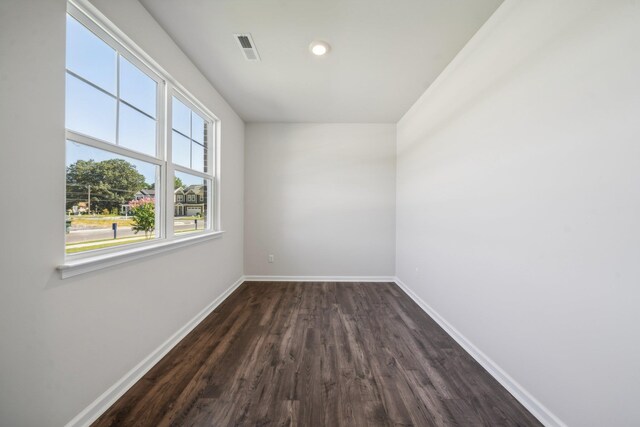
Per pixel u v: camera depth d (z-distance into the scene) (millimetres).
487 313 1636
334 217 3648
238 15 1631
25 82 939
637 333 866
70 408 1113
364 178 3646
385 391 1438
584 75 1026
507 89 1459
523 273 1342
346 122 3633
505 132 1476
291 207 3658
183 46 1950
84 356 1183
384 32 1780
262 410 1298
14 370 918
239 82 2508
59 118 1065
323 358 1753
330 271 3662
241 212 3531
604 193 958
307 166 3656
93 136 1311
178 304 1969
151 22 1630
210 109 2518
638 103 858
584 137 1027
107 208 1403
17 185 917
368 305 2754
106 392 1300
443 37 1823
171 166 1932
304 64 2189
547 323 1199
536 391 1261
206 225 2676
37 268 981
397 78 2406
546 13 1197
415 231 2920
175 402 1341
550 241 1182
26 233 946
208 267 2498
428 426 1212
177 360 1716
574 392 1074
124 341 1425
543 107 1215
